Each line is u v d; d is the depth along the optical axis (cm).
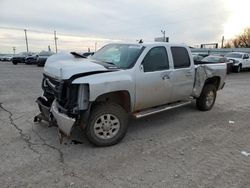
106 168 393
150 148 471
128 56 534
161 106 594
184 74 616
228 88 1243
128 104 509
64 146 471
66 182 353
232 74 2152
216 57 2028
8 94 964
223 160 425
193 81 655
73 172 379
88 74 452
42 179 359
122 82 477
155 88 545
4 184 346
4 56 5634
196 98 714
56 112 452
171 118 664
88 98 442
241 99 953
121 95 505
